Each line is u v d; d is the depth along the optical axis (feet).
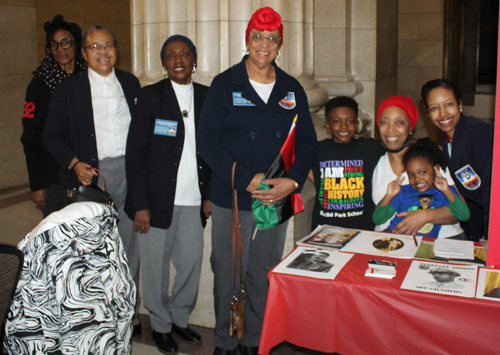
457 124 7.15
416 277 5.61
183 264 8.86
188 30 9.97
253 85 7.42
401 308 5.32
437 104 7.08
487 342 5.08
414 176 7.37
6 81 19.83
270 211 7.13
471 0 24.21
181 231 8.69
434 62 21.83
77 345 4.88
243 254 8.10
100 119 8.46
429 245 6.61
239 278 8.21
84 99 8.36
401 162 7.77
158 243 8.53
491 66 24.59
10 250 4.72
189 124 8.38
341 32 13.34
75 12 23.65
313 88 10.57
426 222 7.17
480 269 5.77
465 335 5.15
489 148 6.78
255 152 7.40
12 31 19.92
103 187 7.93
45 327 4.96
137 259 9.34
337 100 8.19
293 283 5.76
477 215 7.96
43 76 9.68
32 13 20.79
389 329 5.46
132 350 9.05
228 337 8.43
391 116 7.50
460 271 5.73
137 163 8.20
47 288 4.87
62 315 4.84
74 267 4.89
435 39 21.62
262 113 7.35
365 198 8.17
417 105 22.35
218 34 9.69
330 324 5.72
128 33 23.09
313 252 6.46
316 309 5.74
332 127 8.19
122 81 8.82
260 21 6.85
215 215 7.98
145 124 8.19
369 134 13.79
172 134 8.18
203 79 9.84
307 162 7.52
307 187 9.91
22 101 20.54
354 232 7.17
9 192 19.69
